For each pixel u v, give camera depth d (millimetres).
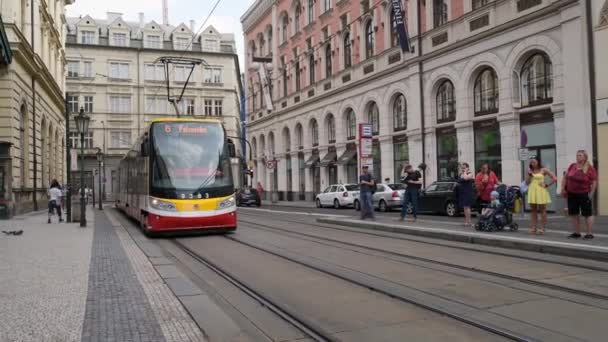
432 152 26406
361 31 32688
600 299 6383
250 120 55781
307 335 5418
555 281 7355
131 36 68188
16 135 26031
